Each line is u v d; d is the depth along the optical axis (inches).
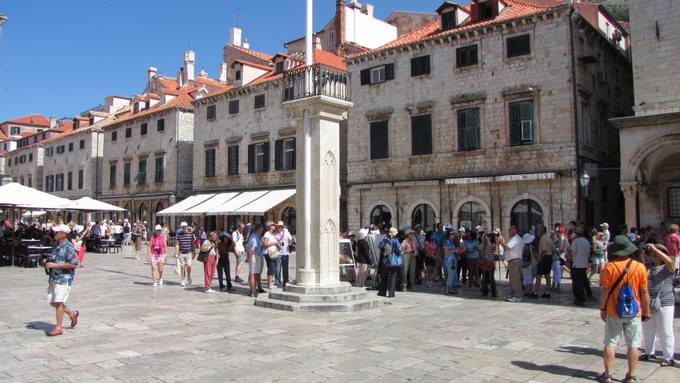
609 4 1724.9
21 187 1100.5
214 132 1641.2
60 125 2842.0
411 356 331.3
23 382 276.1
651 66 842.2
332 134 534.3
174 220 1770.4
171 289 665.0
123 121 1974.7
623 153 844.6
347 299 514.9
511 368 306.8
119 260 1117.7
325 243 526.0
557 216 957.8
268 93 1485.0
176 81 2433.6
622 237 286.5
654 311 321.7
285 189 1411.2
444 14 1157.7
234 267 1011.3
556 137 967.0
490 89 1047.0
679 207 905.5
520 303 562.9
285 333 397.4
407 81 1163.3
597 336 395.2
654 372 303.6
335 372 295.9
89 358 324.8
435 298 600.7
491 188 1034.1
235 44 2309.3
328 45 1785.2
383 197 1189.7
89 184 2192.4
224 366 306.7
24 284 706.2
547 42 984.9
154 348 350.0
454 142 1087.6
